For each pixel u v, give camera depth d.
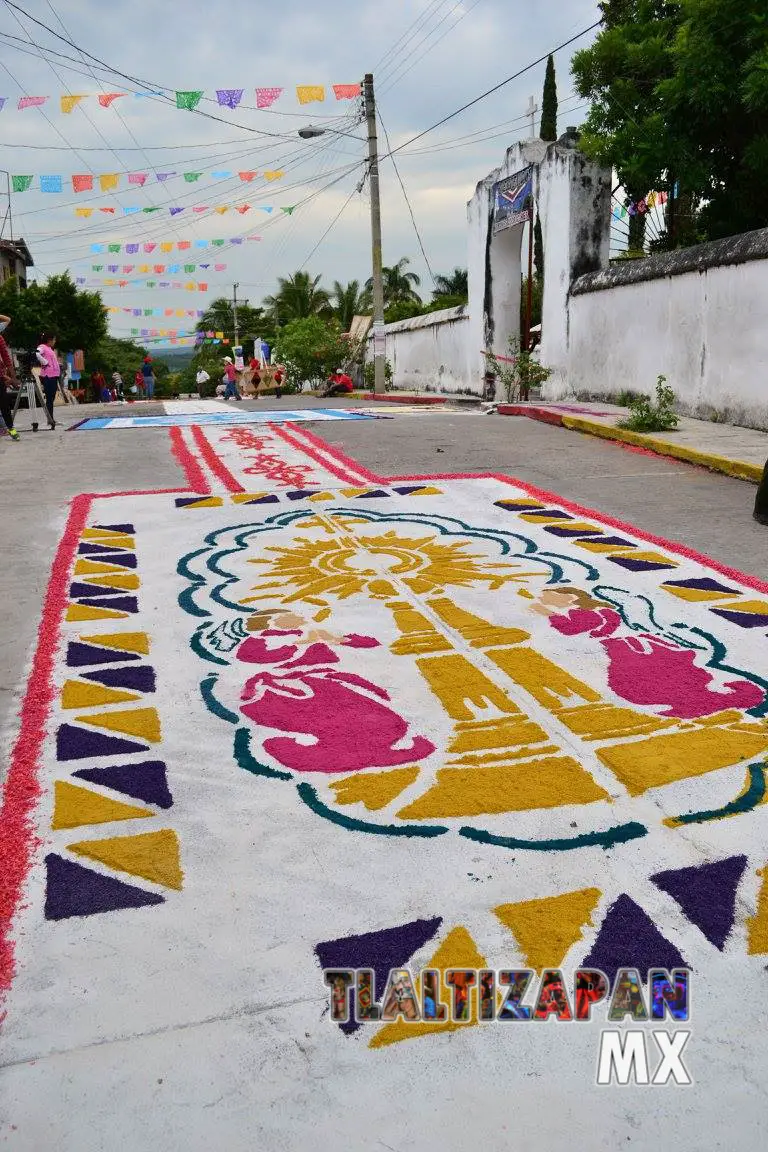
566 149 13.66
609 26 12.93
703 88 11.08
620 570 5.10
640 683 3.60
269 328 57.62
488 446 9.54
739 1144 1.73
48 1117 1.79
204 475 8.06
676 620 4.31
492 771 2.95
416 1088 1.85
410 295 43.88
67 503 7.05
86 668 3.82
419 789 2.86
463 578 5.00
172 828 2.68
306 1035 1.97
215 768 3.00
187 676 3.74
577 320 13.93
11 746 3.18
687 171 12.26
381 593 4.76
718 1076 1.87
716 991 2.07
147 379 33.53
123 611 4.52
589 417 10.93
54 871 2.49
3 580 5.13
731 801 2.76
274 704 3.46
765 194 12.40
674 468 8.23
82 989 2.09
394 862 2.51
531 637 4.11
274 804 2.79
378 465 8.45
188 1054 1.93
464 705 3.43
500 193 16.31
